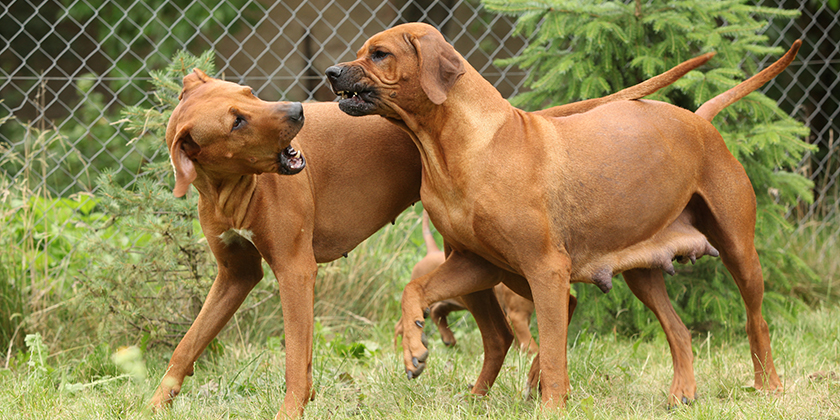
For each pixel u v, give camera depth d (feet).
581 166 9.66
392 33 9.05
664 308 11.11
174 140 8.27
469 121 9.24
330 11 35.53
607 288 9.95
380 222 10.23
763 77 11.43
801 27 28.04
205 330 9.93
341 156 9.80
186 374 10.03
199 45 30.76
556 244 9.44
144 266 12.91
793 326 15.61
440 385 11.43
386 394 10.88
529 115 9.89
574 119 10.12
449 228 9.59
